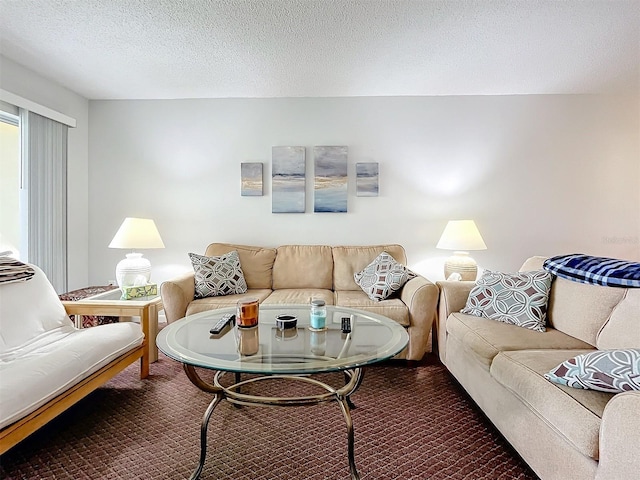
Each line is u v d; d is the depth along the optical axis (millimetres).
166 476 1463
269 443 1696
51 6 2105
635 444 892
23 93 2916
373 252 3336
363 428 1825
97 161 3662
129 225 3039
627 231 3578
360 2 2062
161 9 2131
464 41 2498
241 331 1832
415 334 2582
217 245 3381
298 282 3311
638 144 3555
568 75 3088
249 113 3619
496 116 3562
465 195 3605
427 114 3578
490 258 3627
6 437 1331
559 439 1215
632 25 2301
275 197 3607
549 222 3598
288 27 2324
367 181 3580
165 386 2299
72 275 3477
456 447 1664
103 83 3244
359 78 3135
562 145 3568
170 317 2662
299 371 1350
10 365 1605
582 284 1926
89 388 1791
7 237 2873
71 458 1575
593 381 1172
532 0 2043
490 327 2025
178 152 3648
